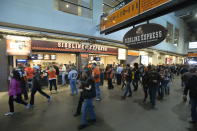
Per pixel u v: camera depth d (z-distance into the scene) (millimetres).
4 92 6039
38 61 9180
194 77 3125
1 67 5965
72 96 5562
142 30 4422
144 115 3691
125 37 5328
